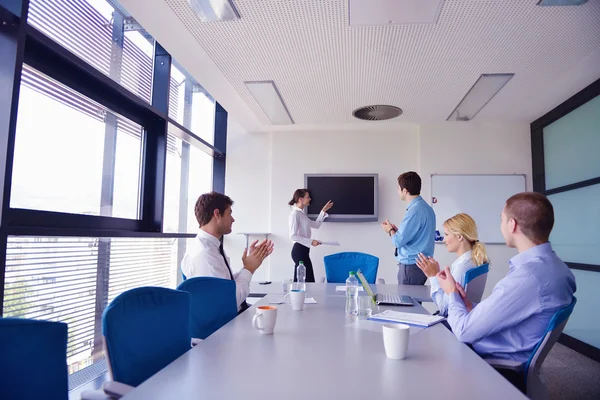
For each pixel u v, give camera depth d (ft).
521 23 8.10
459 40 8.81
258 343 4.22
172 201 13.28
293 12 7.75
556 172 13.76
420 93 12.14
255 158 17.19
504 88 11.78
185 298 4.75
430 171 15.76
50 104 7.30
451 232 7.68
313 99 12.76
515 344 4.42
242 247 16.90
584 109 12.00
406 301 6.84
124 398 2.78
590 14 7.78
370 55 9.59
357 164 16.60
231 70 10.53
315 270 16.35
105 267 9.10
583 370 10.04
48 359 3.09
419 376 3.23
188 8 7.68
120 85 8.82
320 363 3.55
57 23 7.49
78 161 8.16
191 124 14.57
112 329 3.65
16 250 6.53
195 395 2.83
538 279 4.30
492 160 15.58
